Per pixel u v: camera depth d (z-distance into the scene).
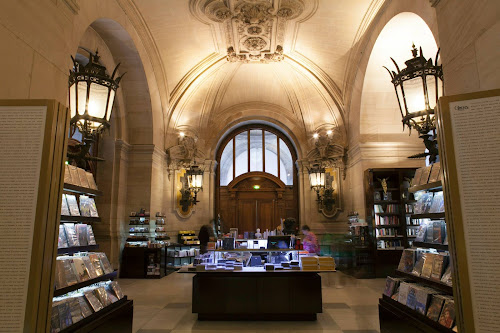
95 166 9.02
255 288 4.91
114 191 8.98
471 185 1.85
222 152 12.80
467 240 1.82
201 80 10.73
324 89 10.81
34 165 1.95
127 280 8.50
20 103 2.00
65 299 2.85
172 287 7.55
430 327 2.87
